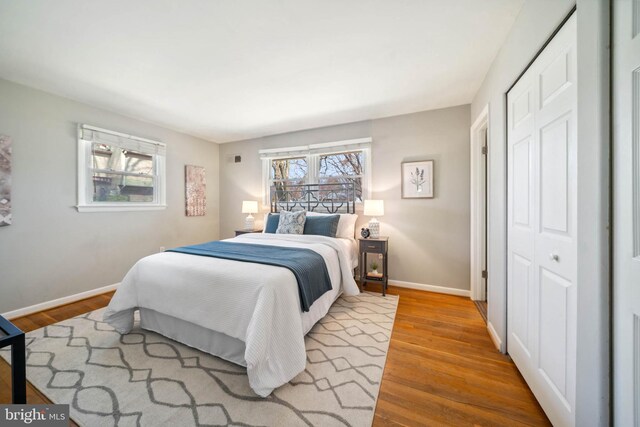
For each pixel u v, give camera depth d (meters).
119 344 1.90
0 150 2.32
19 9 1.51
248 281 1.61
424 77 2.39
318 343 1.96
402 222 3.35
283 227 3.30
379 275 3.27
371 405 1.34
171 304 1.84
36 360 1.70
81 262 2.91
